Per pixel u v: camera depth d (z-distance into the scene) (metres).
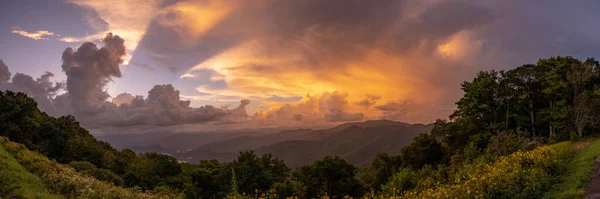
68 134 64.31
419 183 26.92
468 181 13.98
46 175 18.14
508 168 15.73
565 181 13.88
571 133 39.16
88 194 17.30
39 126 59.22
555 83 48.97
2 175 15.46
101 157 65.94
